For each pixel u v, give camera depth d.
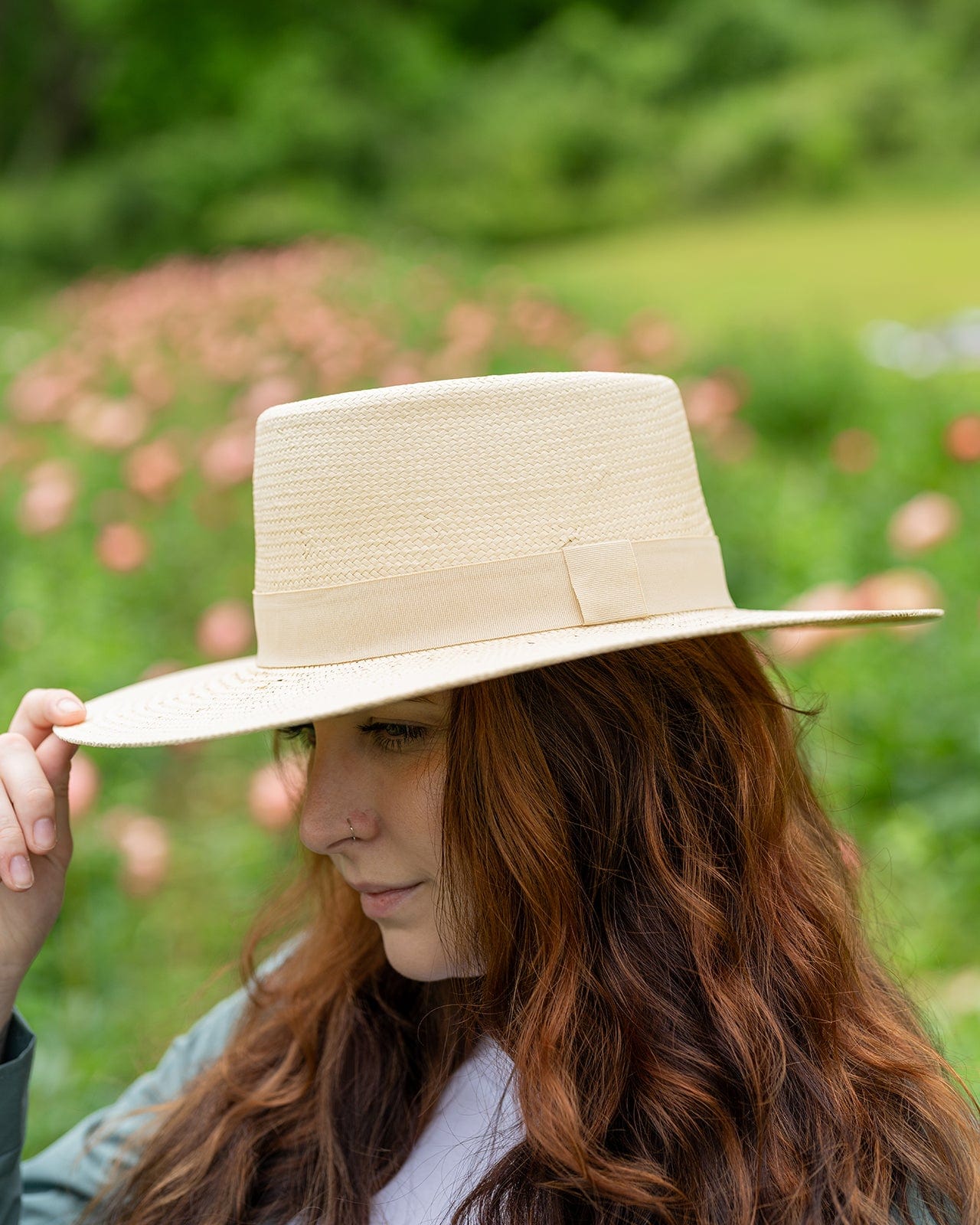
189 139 23.45
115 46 25.92
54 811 1.40
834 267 16.56
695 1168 1.12
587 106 24.84
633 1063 1.16
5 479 5.00
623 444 1.20
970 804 2.80
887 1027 1.23
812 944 1.22
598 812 1.20
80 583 4.30
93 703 1.49
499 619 1.15
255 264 11.10
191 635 4.23
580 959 1.18
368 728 1.21
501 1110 1.24
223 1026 1.62
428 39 26.23
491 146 23.75
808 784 1.39
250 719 1.11
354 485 1.16
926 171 23.52
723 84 26.62
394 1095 1.38
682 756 1.24
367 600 1.16
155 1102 1.59
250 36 25.28
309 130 22.91
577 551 1.16
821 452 6.30
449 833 1.18
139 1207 1.38
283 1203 1.34
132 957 2.67
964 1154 1.15
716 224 22.94
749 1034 1.16
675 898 1.20
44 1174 1.55
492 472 1.15
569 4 28.39
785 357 7.22
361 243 14.40
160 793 3.38
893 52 26.02
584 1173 1.11
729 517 4.63
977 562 3.79
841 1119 1.13
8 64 27.14
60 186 24.22
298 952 1.53
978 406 5.61
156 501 4.07
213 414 5.93
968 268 15.41
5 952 1.39
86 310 10.55
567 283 12.61
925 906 2.54
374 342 6.01
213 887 2.90
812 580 4.04
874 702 3.08
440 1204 1.25
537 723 1.19
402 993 1.43
